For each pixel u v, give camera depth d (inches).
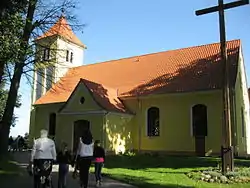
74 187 466.9
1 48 509.0
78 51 1689.2
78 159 438.0
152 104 1141.1
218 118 1005.8
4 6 473.7
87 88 1107.9
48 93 1443.2
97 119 1072.8
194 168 693.3
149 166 756.0
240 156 983.0
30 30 735.1
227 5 624.7
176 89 1082.1
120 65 1434.5
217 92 1011.9
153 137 1120.8
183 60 1238.3
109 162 836.6
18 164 743.1
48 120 1380.4
